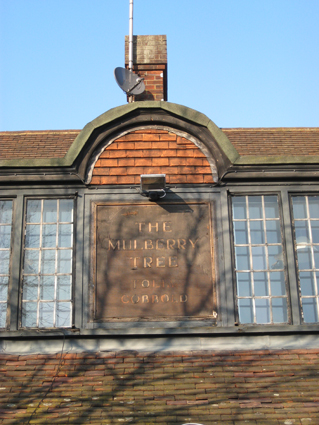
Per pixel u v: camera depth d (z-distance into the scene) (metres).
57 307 7.27
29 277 7.38
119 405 6.08
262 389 6.39
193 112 7.86
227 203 7.71
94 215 7.60
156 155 7.88
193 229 7.56
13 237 7.55
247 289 7.43
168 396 6.23
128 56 9.70
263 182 7.84
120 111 7.82
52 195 7.73
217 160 7.82
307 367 6.81
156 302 7.21
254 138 9.31
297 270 7.48
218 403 6.12
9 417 5.88
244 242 7.62
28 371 6.71
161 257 7.41
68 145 8.88
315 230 7.75
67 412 5.96
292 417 5.91
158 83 9.59
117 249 7.44
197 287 7.30
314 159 7.73
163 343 7.13
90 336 7.09
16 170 7.66
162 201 7.66
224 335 7.18
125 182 7.73
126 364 6.81
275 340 7.23
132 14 9.96
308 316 7.34
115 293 7.25
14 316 7.15
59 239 7.57
